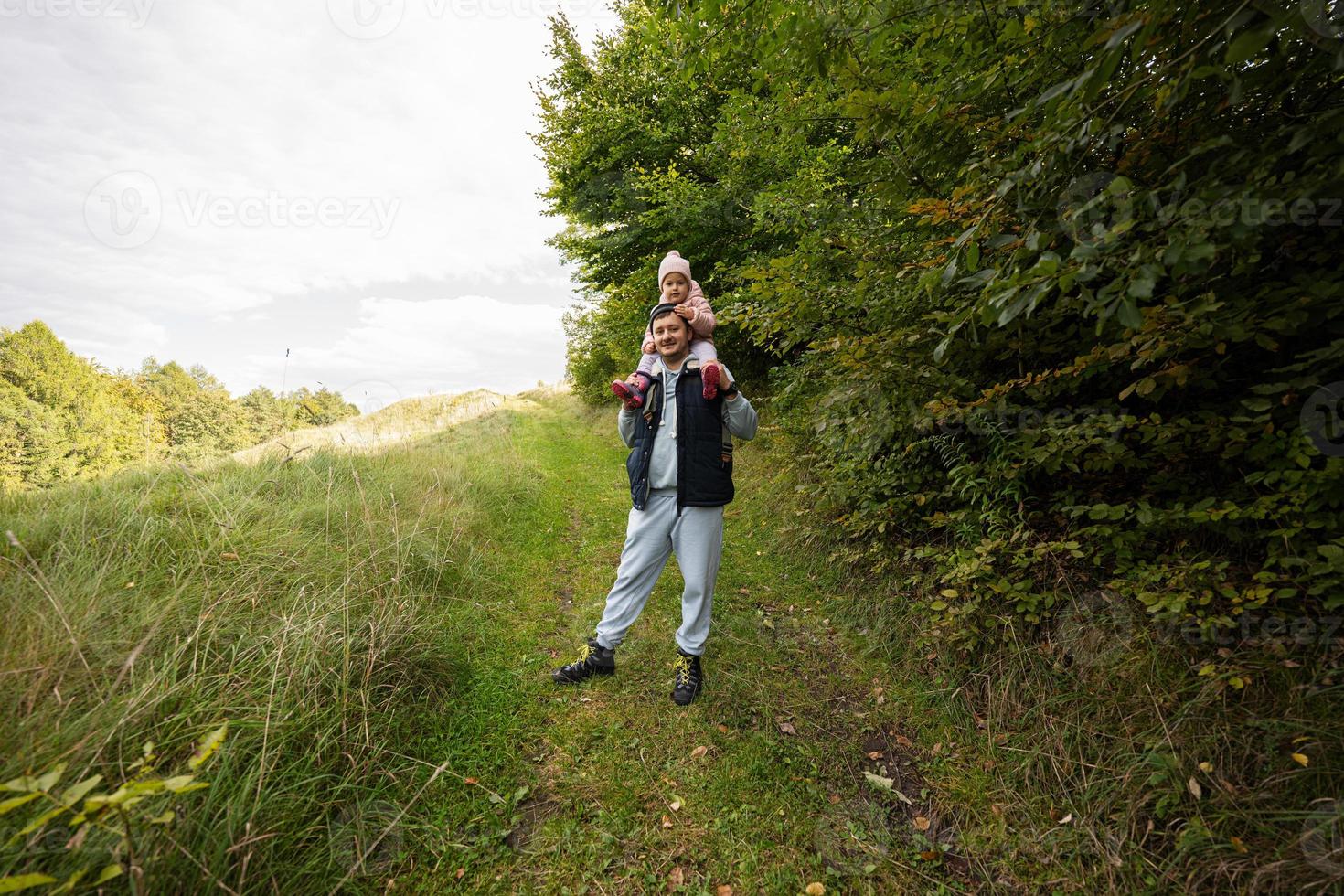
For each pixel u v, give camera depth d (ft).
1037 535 7.38
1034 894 4.78
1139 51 4.02
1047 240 4.82
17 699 4.61
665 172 27.35
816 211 10.61
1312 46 4.26
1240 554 5.88
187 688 5.44
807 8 6.75
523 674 8.21
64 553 7.33
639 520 7.55
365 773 5.62
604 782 6.15
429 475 16.74
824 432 10.11
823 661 8.77
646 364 7.68
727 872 5.14
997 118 6.75
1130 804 5.01
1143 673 5.76
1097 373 6.97
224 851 4.07
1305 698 4.83
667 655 8.82
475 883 4.87
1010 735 6.33
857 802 5.97
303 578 8.34
